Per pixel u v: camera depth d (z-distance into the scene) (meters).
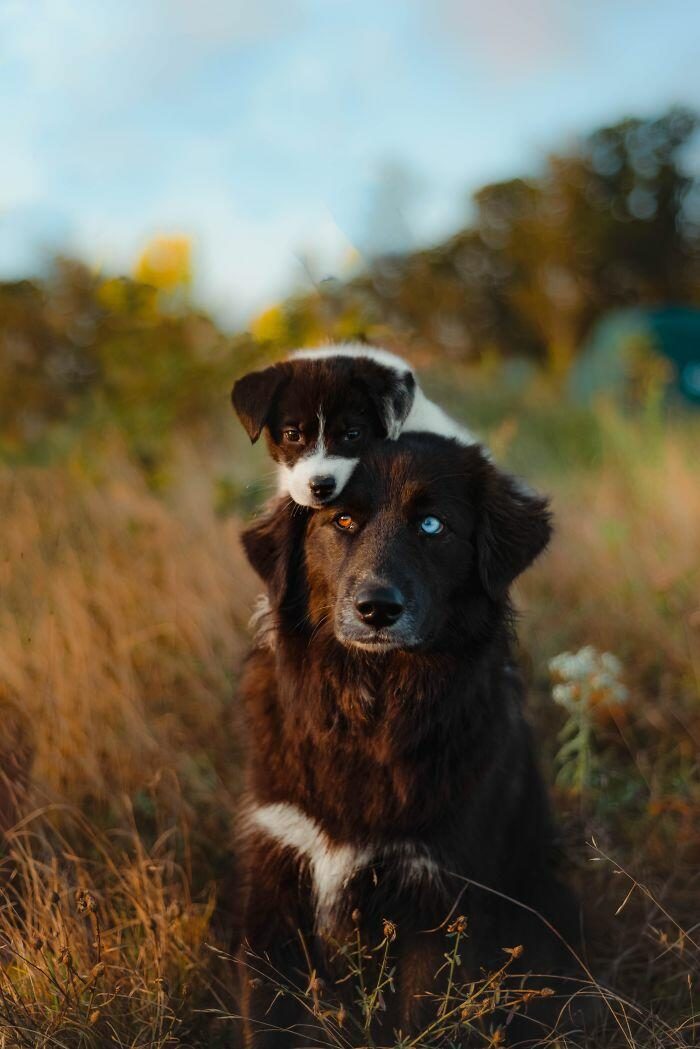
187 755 1.62
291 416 1.49
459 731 1.34
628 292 10.30
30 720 1.57
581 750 1.57
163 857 1.50
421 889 1.33
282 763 1.36
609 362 4.42
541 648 1.83
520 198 10.39
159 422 2.39
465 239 10.24
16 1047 1.22
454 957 1.26
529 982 1.36
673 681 1.77
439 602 1.35
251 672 1.43
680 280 10.47
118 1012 1.27
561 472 2.89
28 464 2.39
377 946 1.30
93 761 1.56
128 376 2.44
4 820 1.46
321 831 1.34
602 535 2.09
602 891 1.50
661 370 4.05
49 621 1.69
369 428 1.46
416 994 1.31
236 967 1.35
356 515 1.36
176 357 2.43
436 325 7.17
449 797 1.33
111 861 1.46
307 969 1.35
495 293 10.14
